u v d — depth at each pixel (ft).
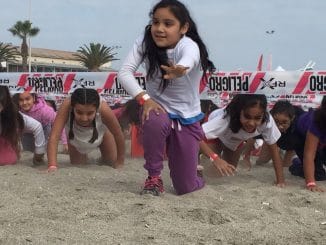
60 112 8.84
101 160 9.92
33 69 113.39
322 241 5.09
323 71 13.28
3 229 5.14
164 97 6.90
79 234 5.01
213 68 7.02
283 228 5.46
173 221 5.52
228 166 7.36
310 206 6.64
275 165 8.14
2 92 9.07
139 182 7.91
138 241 4.86
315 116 7.74
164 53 6.54
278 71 13.67
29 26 96.89
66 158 10.62
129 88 6.53
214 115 8.66
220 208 6.20
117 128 9.22
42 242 4.75
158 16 6.48
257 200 6.75
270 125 7.93
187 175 6.96
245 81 13.87
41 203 6.20
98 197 6.52
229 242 4.95
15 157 9.57
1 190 6.93
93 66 100.58
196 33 6.72
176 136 6.88
